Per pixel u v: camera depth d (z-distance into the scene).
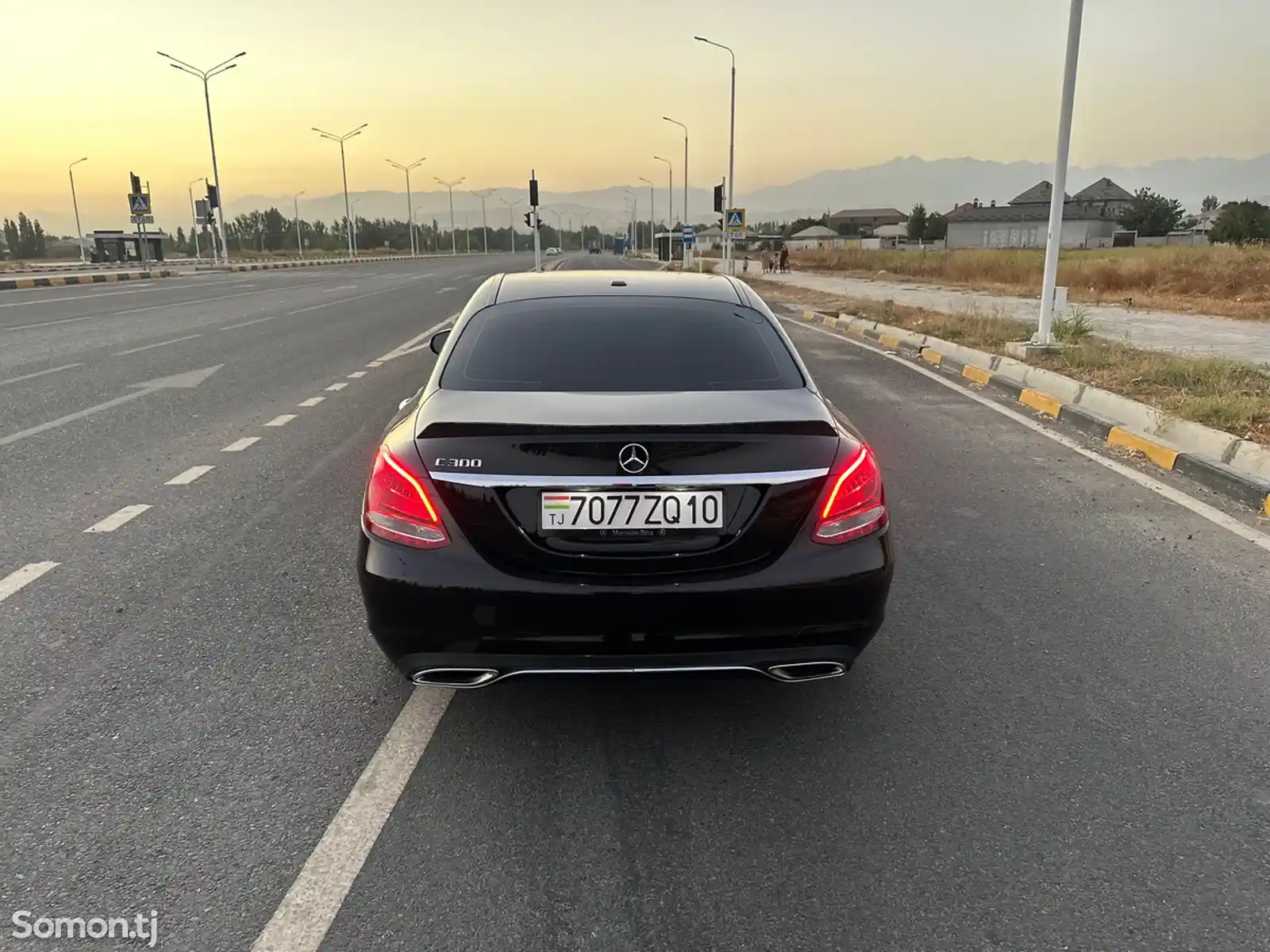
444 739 2.92
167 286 29.97
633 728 3.01
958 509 5.40
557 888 2.25
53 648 3.53
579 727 3.01
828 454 2.66
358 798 2.61
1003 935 2.11
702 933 2.11
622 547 2.57
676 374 3.07
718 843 2.43
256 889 2.24
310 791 2.64
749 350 3.26
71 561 4.45
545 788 2.67
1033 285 25.12
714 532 2.59
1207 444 6.43
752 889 2.25
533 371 3.08
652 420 2.64
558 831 2.47
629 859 2.36
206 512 5.20
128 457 6.45
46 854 2.36
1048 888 2.27
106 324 15.91
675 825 2.50
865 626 2.70
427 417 2.80
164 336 14.16
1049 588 4.20
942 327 13.95
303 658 3.47
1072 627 3.79
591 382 3.01
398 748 2.87
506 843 2.42
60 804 2.57
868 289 27.55
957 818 2.54
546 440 2.54
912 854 2.39
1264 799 2.64
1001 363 10.63
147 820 2.50
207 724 3.00
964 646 3.61
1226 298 20.48
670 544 2.58
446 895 2.22
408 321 17.27
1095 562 4.53
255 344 13.23
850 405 8.91
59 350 12.30
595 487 2.54
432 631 2.59
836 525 2.65
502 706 3.14
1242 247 27.22
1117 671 3.41
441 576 2.55
